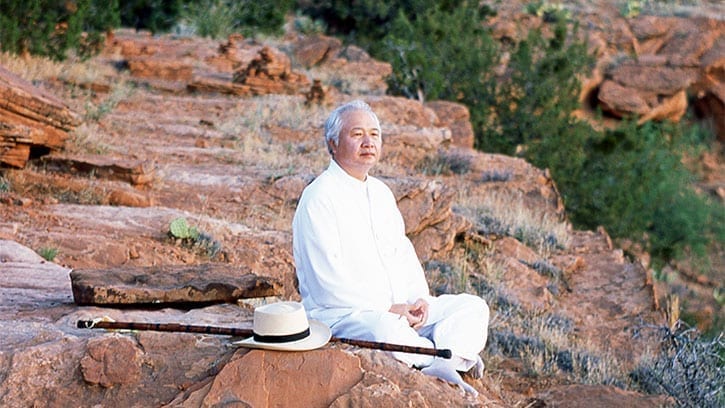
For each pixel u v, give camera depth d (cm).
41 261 706
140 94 1897
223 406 381
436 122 1981
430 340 511
